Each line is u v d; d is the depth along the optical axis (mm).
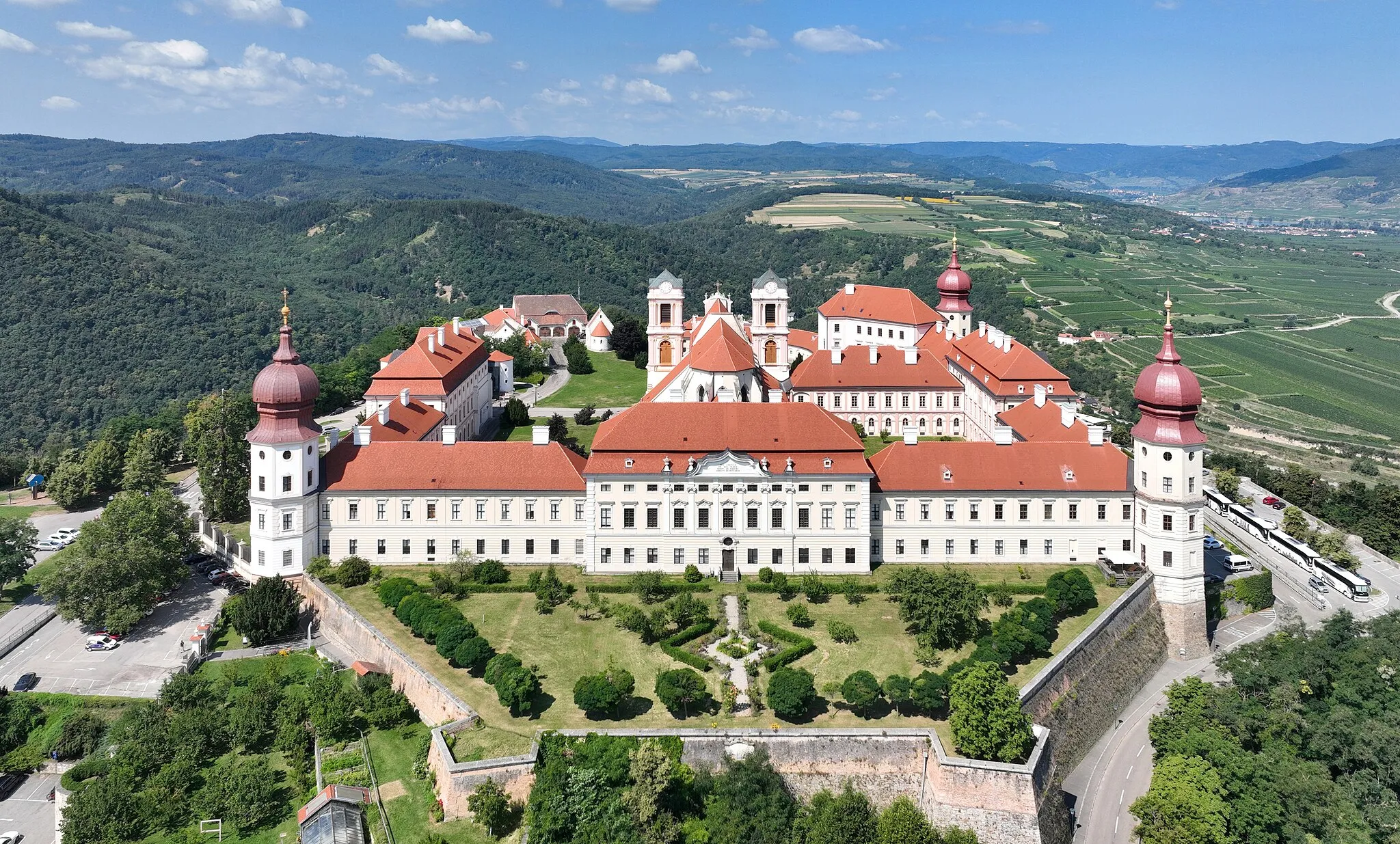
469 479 160500
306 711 129125
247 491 196750
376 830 108188
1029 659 132625
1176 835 108875
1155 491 156125
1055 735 125812
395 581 150125
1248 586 173125
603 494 156500
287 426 158250
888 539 161125
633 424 159875
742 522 157000
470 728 117312
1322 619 166250
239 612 148875
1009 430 168000
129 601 156750
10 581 178750
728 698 121625
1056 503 160875
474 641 129250
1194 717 128625
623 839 102875
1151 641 152250
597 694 117250
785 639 136625
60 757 133375
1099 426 170250
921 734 116000
